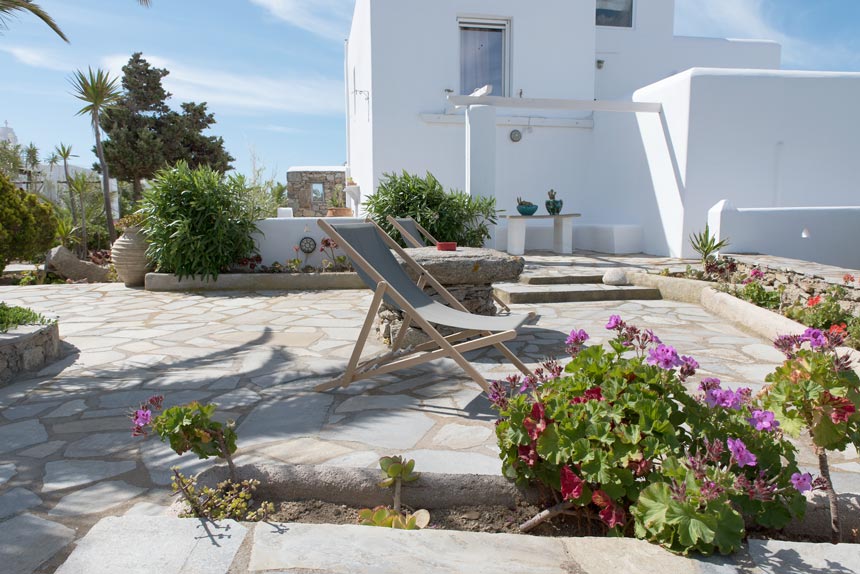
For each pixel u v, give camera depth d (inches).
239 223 347.9
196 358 189.9
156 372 173.8
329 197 808.3
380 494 96.4
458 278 194.1
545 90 458.9
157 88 1053.2
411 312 140.5
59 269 487.2
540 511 94.0
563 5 452.4
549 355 188.2
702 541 71.1
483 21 449.4
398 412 135.7
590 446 82.5
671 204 391.5
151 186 348.5
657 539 74.5
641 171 422.0
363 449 113.0
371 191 442.9
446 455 109.4
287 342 212.1
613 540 75.5
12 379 165.9
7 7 237.8
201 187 336.5
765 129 379.9
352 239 157.0
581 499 83.0
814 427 78.6
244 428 126.3
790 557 70.9
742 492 73.0
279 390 154.9
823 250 354.0
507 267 197.8
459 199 365.1
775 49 536.1
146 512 91.3
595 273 321.4
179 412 87.4
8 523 88.0
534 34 451.2
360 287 342.6
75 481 101.7
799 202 388.8
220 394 152.1
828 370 82.5
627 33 508.4
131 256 346.0
